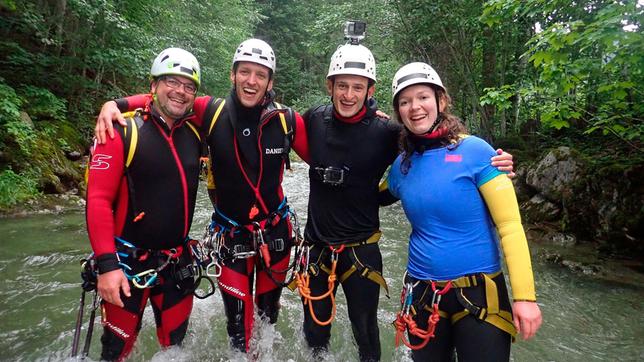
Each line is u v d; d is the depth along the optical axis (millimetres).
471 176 1854
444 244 1875
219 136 2498
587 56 4809
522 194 6922
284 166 2691
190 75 2223
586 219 5656
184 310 2486
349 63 2340
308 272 2551
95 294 2350
